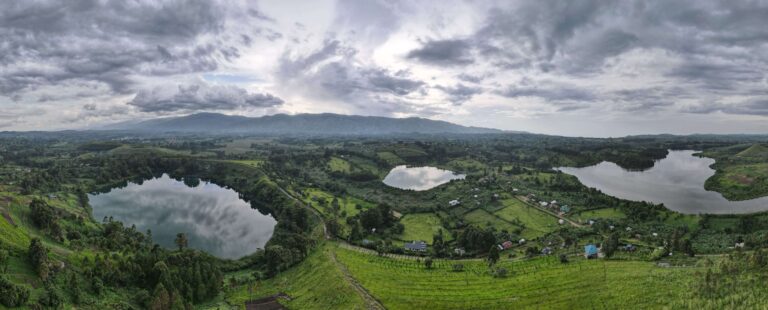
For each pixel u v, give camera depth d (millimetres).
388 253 170625
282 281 148500
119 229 180625
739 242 166375
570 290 118562
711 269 110688
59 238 148000
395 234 197250
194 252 151500
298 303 130000
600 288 115625
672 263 134375
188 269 133875
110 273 124312
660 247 154250
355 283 134375
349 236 188250
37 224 154875
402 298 123000
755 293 91375
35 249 113750
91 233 172000
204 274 136375
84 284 116688
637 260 143125
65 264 121750
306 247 173250
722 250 155000
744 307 87125
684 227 191125
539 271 139750
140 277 129375
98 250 149625
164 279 126188
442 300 121188
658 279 112875
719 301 91625
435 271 147625
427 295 125188
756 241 156375
